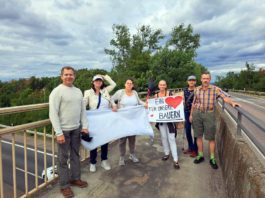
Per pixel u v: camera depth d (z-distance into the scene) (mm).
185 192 3789
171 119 4805
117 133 4566
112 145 6164
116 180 4164
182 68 31141
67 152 3605
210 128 4719
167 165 4887
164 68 31203
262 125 2551
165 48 34000
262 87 48344
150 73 27828
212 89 4684
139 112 4898
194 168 4734
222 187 3969
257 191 2285
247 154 3109
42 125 3693
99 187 3900
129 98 4863
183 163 5000
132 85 4883
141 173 4469
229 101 4293
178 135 7430
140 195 3676
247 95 41250
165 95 4918
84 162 4891
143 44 45375
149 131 4941
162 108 4879
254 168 2691
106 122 4480
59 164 3566
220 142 5523
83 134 3914
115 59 45375
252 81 64562
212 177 4340
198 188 3924
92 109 4465
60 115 3500
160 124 5051
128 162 5027
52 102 3340
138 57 34594
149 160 5168
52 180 3943
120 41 44375
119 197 3605
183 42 48531
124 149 4816
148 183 4074
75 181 3896
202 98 4734
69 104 3496
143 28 44844
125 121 4711
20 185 12586
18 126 3240
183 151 5723
